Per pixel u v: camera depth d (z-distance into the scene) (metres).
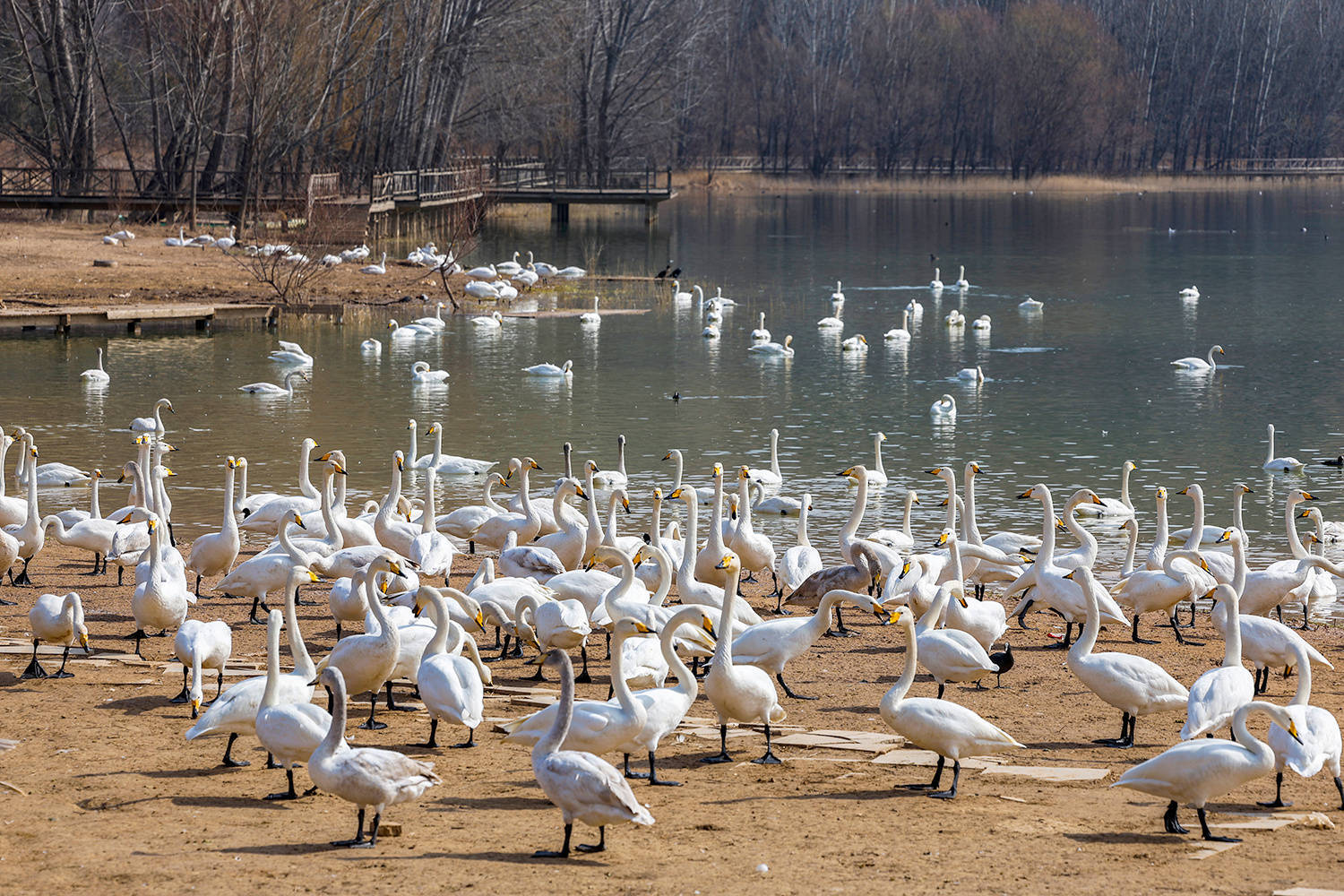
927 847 9.53
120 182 75.81
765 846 9.57
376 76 82.19
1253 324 50.59
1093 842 9.65
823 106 139.00
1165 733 12.88
